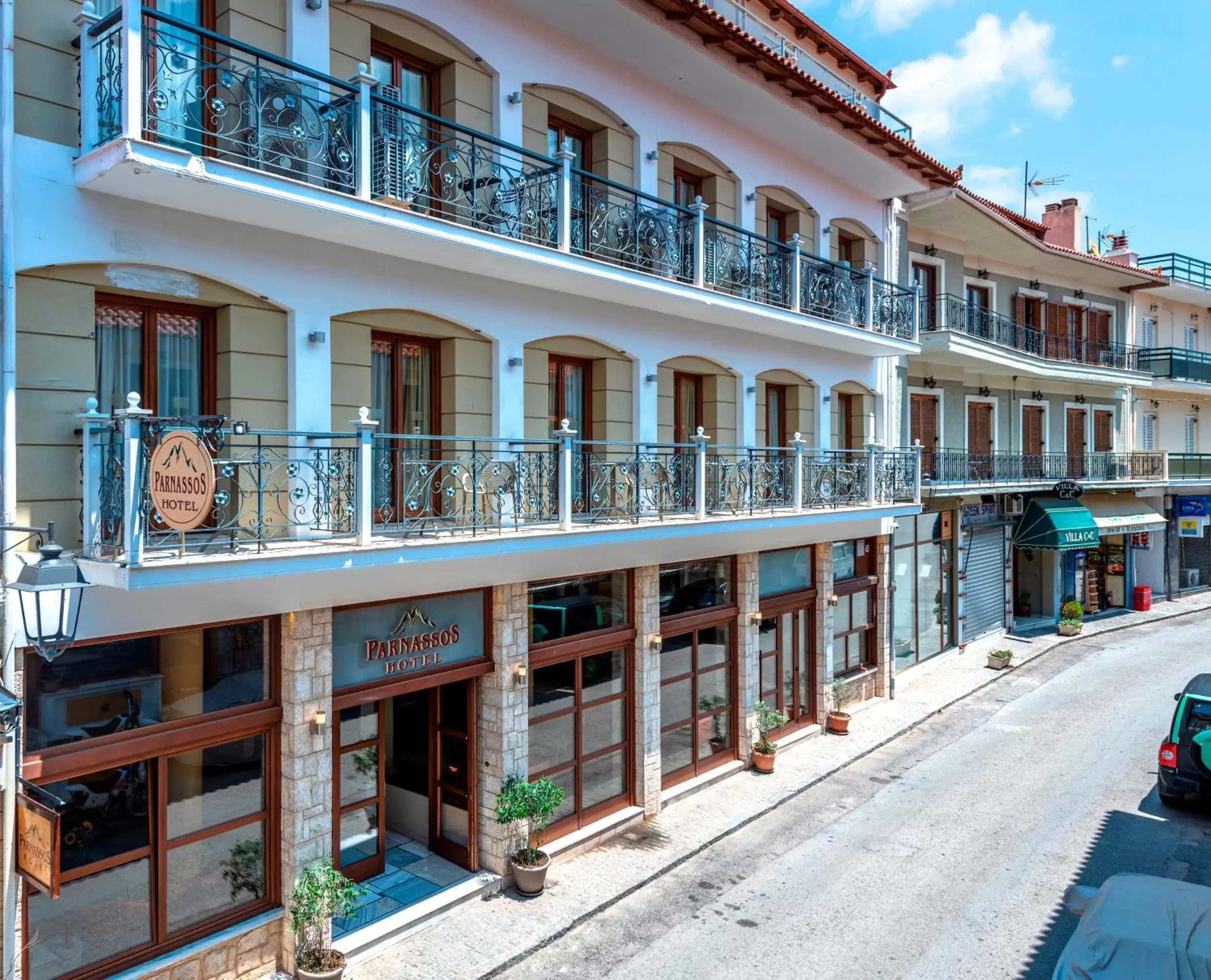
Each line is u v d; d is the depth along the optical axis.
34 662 6.25
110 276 6.71
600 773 11.01
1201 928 6.05
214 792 7.30
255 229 7.46
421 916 8.48
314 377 7.95
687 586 12.44
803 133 13.48
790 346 14.35
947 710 16.67
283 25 7.77
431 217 7.88
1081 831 11.07
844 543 16.19
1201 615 26.61
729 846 10.72
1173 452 29.39
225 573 6.37
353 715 8.98
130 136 5.91
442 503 9.36
